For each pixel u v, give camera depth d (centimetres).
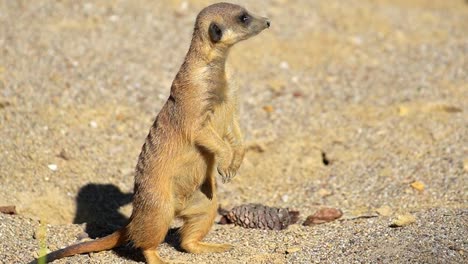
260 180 1427
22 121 1478
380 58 1950
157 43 1880
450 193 1301
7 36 1816
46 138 1442
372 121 1608
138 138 1498
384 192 1333
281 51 1938
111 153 1442
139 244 1058
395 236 1062
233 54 1889
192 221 1099
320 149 1512
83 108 1548
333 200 1330
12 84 1593
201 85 1048
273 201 1349
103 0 2091
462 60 1933
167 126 1063
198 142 1051
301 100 1706
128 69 1730
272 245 1100
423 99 1692
